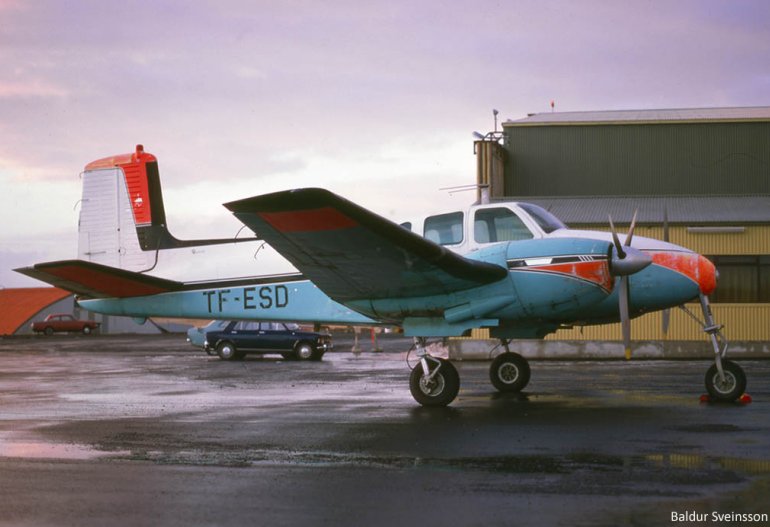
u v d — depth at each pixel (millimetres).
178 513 5000
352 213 8039
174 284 12828
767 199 26016
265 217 8289
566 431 7816
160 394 12117
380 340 40125
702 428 7918
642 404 10008
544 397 11000
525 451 6801
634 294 10633
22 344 38500
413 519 4816
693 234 23203
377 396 11484
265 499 5309
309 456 6699
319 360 22609
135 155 14148
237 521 4824
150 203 13906
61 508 5125
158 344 37219
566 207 26109
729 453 6613
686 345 21578
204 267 12859
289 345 22906
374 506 5109
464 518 4812
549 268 9734
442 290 9961
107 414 9516
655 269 10578
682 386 12586
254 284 12492
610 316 10883
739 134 33062
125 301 13102
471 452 6793
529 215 10664
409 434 7750
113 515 4965
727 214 24141
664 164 33344
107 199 14281
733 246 22984
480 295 9938
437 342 32125
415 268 9305
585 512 4879
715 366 10336
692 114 35094
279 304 12344
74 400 11227
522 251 9891
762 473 5863
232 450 6988
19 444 7355
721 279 22969
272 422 8680
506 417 8891
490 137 30578
